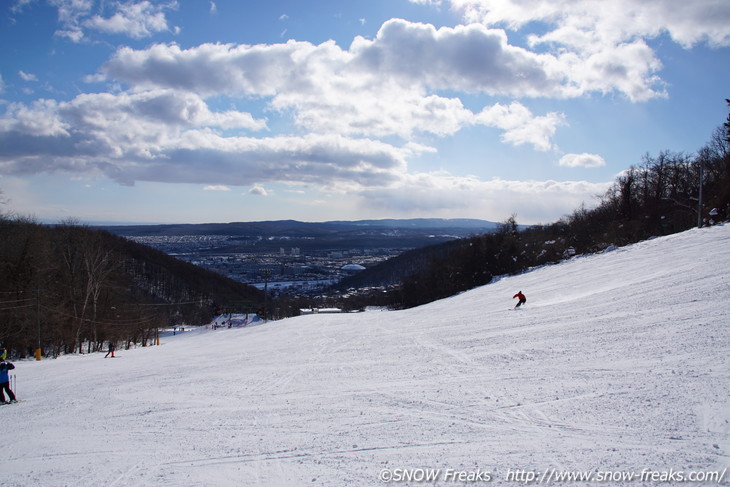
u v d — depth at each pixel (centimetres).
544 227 7162
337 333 2922
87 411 1202
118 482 664
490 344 1639
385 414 918
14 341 3844
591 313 1911
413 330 2447
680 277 2219
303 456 715
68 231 4784
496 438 723
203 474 671
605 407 809
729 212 4031
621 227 5409
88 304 4784
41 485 671
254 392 1261
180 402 1207
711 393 799
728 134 4903
